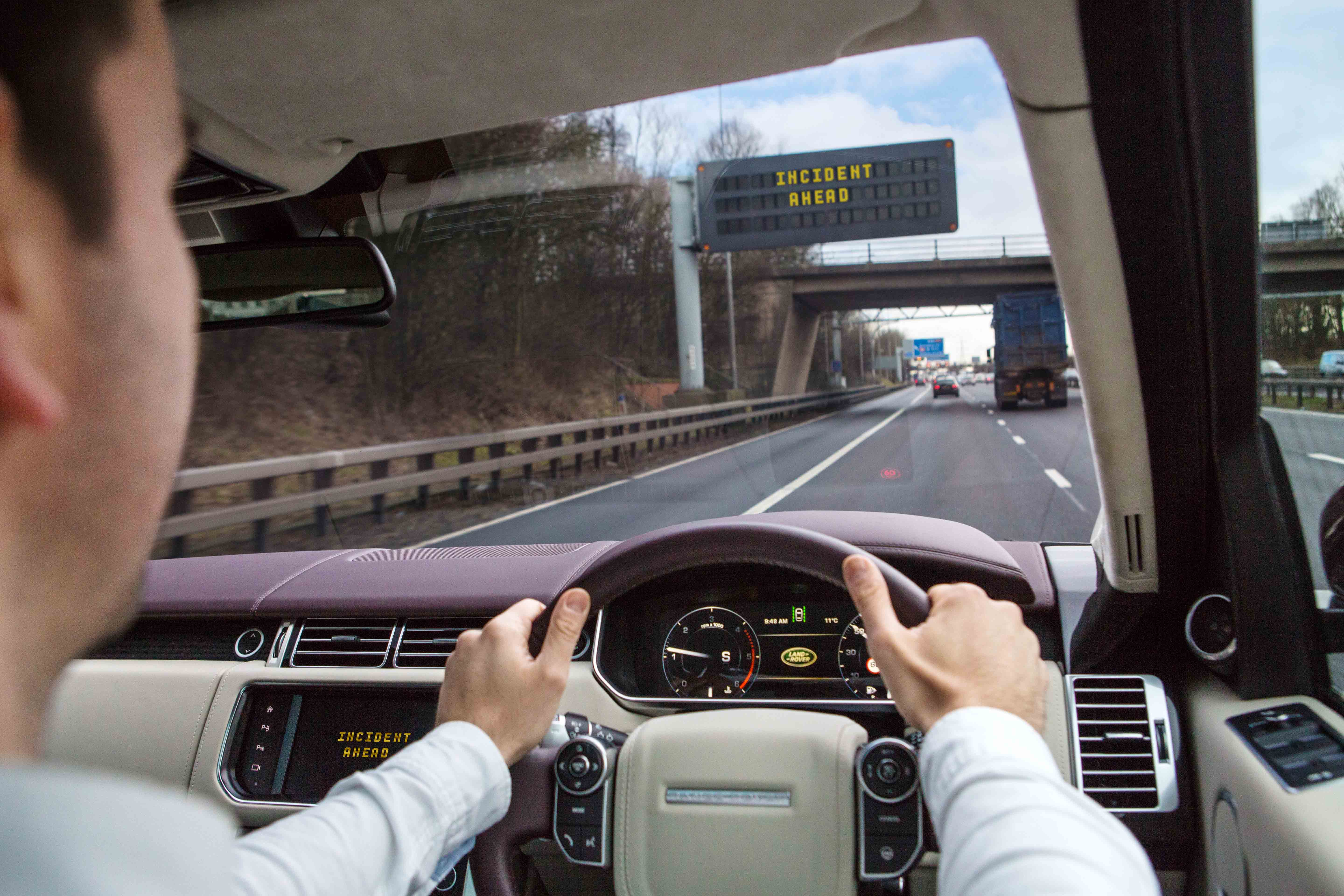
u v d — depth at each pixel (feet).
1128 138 4.31
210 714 7.25
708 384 83.56
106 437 1.22
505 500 35.88
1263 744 4.79
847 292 52.29
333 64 5.21
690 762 4.87
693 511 23.09
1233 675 5.36
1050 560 6.88
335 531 31.22
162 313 1.33
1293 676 5.14
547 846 5.82
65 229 1.19
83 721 7.41
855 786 4.76
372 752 7.01
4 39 1.15
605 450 49.39
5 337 1.10
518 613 3.19
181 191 7.04
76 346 1.19
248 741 7.19
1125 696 5.84
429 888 2.81
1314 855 3.88
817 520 7.22
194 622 7.75
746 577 6.64
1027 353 57.52
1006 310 57.88
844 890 4.69
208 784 7.09
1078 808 2.04
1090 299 4.85
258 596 7.62
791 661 6.63
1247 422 5.15
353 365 62.54
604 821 4.75
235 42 4.90
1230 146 4.50
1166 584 5.68
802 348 85.76
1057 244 4.73
